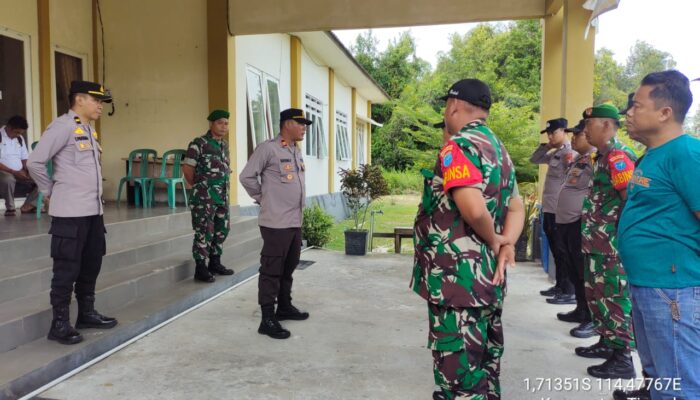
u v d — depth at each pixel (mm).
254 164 3879
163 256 5324
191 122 7633
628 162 2922
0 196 5621
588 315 4059
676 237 1896
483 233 1912
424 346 3656
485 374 2076
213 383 2973
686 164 1848
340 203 15211
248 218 7523
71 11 7230
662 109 1934
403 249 9430
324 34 10859
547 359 3438
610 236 3070
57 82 7043
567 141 4941
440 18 6770
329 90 14430
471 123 2068
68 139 3150
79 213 3170
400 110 18031
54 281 3170
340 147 16359
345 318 4348
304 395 2836
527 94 22516
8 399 2596
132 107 7797
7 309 3307
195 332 3895
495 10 6652
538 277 6012
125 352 3438
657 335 1940
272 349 3561
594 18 5055
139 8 7684
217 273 5332
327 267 6633
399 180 22906
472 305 1955
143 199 7109
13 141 5496
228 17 7363
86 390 2838
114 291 4027
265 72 9570
